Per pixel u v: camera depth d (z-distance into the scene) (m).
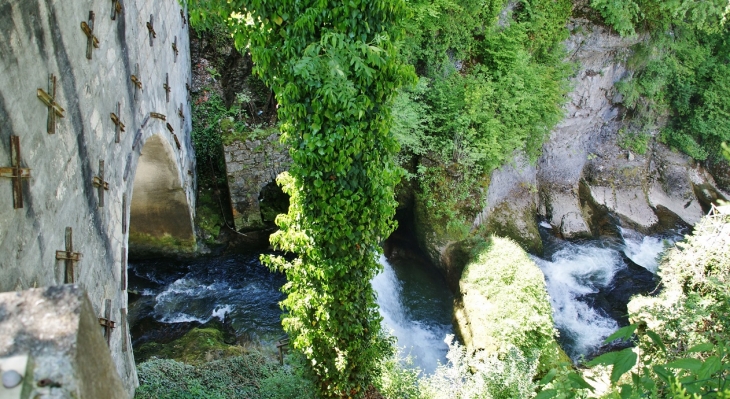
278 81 5.27
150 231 11.09
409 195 12.12
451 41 12.01
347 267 5.89
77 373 1.49
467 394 6.34
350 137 5.17
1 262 3.04
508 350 7.06
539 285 9.42
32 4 3.52
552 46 13.48
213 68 12.59
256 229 11.91
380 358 6.84
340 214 5.52
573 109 14.52
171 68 9.25
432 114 11.70
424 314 10.66
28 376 1.46
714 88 15.23
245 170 11.37
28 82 3.43
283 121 5.63
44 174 3.66
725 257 6.29
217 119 12.13
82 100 4.46
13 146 3.18
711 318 5.67
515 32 12.31
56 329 1.57
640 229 14.55
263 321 9.89
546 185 14.80
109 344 5.08
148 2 7.29
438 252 11.19
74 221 4.25
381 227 6.01
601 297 11.87
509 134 12.12
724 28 14.55
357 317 6.30
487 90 11.67
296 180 5.59
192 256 11.58
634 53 14.62
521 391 6.21
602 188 15.25
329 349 6.25
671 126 16.22
